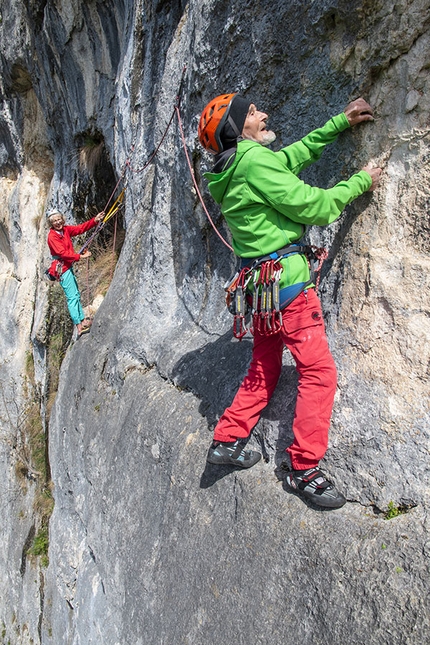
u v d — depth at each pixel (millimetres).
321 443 2326
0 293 11250
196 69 3656
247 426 2666
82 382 5754
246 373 3205
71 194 8914
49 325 9477
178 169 4188
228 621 2508
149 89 5613
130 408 4250
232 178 2312
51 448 6797
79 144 8547
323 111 2791
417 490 2156
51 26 7672
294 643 2162
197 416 3416
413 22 2277
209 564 2756
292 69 2910
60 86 8289
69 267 6703
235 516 2715
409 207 2432
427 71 2297
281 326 2293
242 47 3209
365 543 2129
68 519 6109
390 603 1921
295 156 2529
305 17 2717
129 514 3859
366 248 2555
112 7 6691
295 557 2307
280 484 2604
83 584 5023
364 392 2410
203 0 3484
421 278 2381
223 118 2309
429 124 2328
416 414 2258
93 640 4355
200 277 4242
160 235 4664
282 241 2318
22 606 8430
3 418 10016
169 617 2996
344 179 2686
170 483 3354
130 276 5531
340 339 2574
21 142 10344
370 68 2479
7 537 9305
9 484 9570
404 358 2354
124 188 6652
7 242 11586
